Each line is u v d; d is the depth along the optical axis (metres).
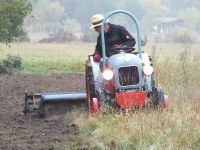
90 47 136.38
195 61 34.47
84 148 17.72
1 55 87.31
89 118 21.45
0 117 25.16
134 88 22.31
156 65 34.12
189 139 17.88
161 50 39.66
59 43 162.62
